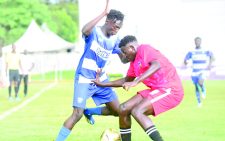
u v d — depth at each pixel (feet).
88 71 34.60
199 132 44.80
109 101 36.55
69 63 209.15
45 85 123.13
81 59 35.06
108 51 34.63
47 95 91.45
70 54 209.46
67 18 324.19
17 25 248.11
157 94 31.35
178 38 136.15
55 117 57.67
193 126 48.62
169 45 136.36
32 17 255.09
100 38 34.14
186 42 135.64
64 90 103.96
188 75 129.90
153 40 137.08
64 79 150.92
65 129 34.35
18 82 81.35
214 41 133.69
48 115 59.88
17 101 80.53
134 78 34.27
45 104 74.23
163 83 31.68
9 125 51.42
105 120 53.67
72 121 34.47
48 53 208.44
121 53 35.22
